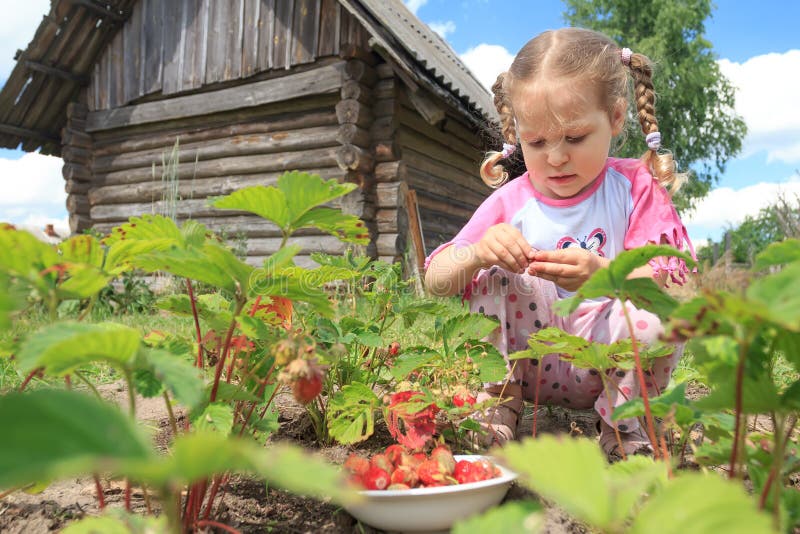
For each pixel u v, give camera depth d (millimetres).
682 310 635
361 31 6355
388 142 6453
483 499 1035
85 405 440
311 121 6918
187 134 7871
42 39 7949
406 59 6000
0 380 2102
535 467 479
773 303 548
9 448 392
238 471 1367
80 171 8703
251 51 7207
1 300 548
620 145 2084
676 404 866
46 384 2178
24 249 685
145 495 941
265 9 7117
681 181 1745
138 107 8172
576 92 1528
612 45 1715
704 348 746
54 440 409
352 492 403
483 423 1540
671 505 458
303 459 424
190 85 7719
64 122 9234
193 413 944
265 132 7230
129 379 707
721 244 15922
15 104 8562
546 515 1096
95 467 365
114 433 436
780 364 2242
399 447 1238
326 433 1610
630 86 1967
